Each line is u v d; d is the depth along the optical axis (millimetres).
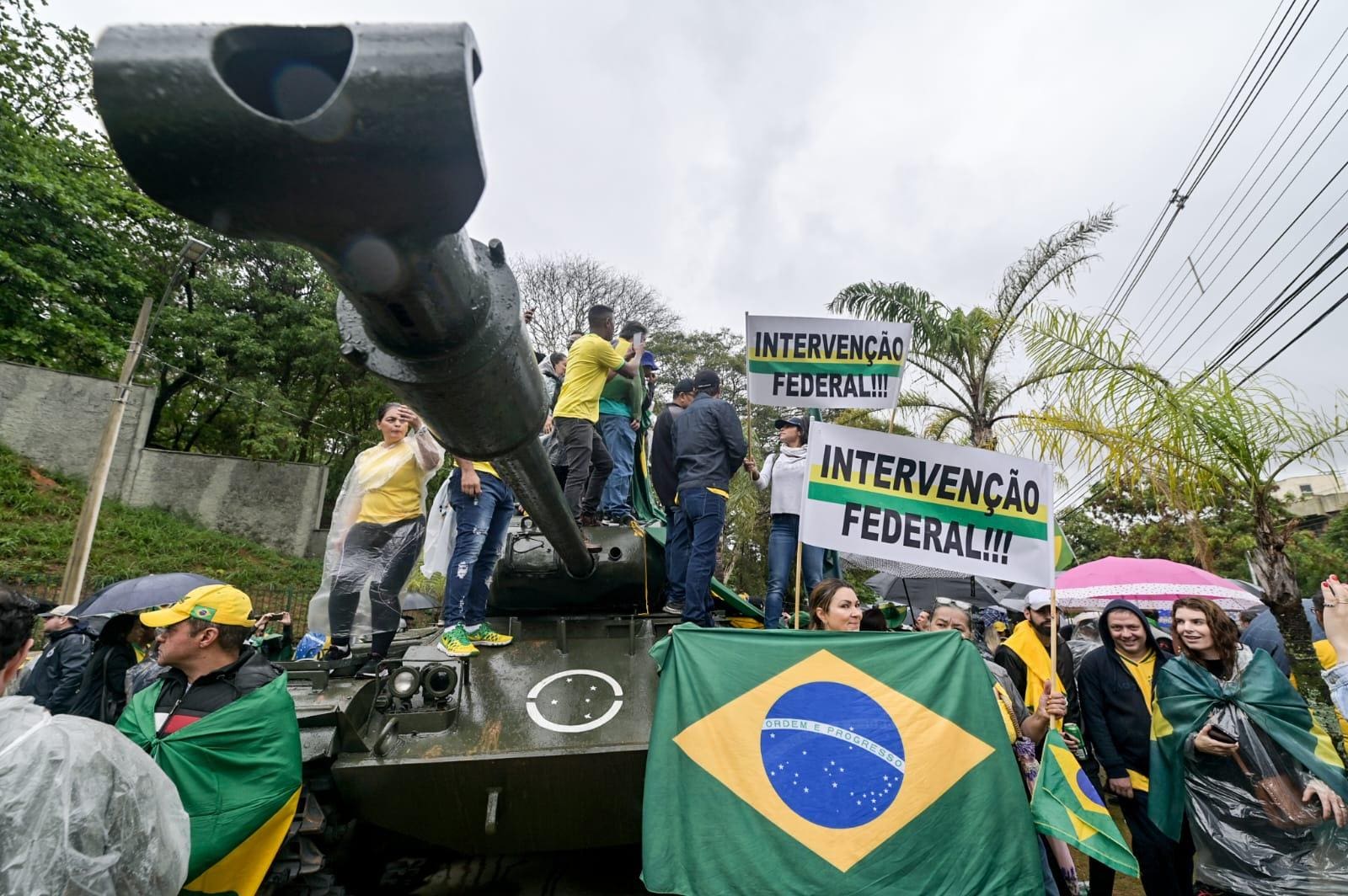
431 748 3861
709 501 5637
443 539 6203
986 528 4691
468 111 994
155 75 941
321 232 1240
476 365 1857
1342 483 8367
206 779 3059
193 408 26797
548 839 4305
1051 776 3926
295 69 1060
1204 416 8383
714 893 3426
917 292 13477
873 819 3613
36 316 18797
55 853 1673
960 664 4094
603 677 4680
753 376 6098
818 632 4172
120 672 4660
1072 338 9586
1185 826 4516
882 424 14492
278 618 6422
